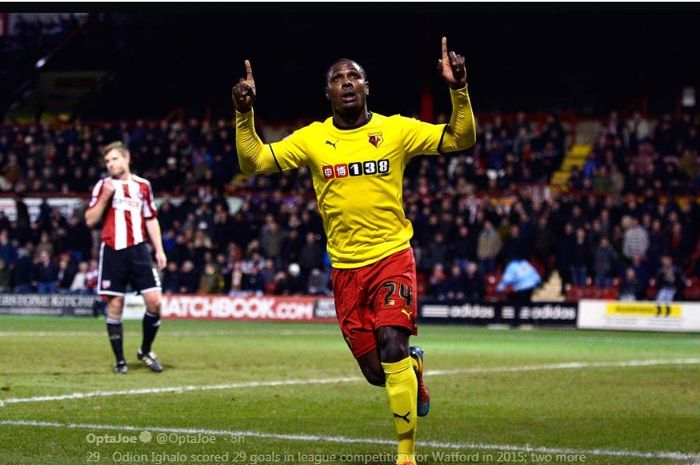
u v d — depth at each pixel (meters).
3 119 53.09
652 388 14.66
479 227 35.03
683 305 31.67
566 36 49.00
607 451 9.23
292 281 34.94
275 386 14.02
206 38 51.16
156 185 42.09
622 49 48.81
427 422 10.98
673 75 48.50
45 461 8.33
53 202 41.91
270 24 50.34
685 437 10.12
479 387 14.45
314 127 8.89
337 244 8.82
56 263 36.91
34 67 53.25
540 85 49.84
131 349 20.28
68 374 15.14
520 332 30.39
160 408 11.56
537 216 34.75
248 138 8.71
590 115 47.47
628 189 38.94
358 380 14.95
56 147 43.50
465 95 8.56
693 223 35.88
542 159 40.69
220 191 40.69
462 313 33.38
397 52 49.34
